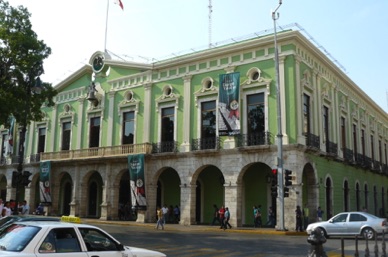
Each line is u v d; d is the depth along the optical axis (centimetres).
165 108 3200
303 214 2494
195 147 2931
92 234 807
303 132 2647
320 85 3041
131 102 3381
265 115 2684
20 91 2284
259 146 2600
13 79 2298
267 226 2733
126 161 3266
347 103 3612
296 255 1375
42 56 2361
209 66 2997
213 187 3084
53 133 3938
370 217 2052
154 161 3134
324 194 2880
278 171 2430
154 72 3303
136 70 3416
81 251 766
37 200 4016
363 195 3781
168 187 3319
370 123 4344
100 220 3225
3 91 2239
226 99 2766
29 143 4150
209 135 2922
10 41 2236
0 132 4550
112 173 3341
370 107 4391
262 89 2727
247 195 2933
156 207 3117
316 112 2900
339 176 3222
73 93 3850
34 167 3981
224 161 2781
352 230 2052
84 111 3725
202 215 3091
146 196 3109
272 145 2562
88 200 3666
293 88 2602
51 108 4016
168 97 3166
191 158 2939
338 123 3319
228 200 2719
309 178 2762
